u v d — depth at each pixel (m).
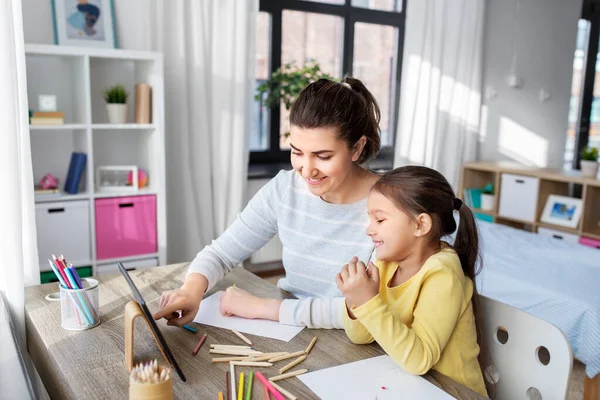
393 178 1.04
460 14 4.20
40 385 1.19
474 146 4.53
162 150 2.79
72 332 1.11
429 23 4.06
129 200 2.73
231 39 3.19
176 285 1.40
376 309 0.97
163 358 1.00
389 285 1.11
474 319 1.09
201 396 0.88
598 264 2.44
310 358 1.02
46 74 2.76
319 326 1.16
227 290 1.26
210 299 1.31
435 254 1.06
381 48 4.28
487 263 2.44
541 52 4.69
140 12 2.93
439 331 0.99
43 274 2.54
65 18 2.72
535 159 4.83
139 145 3.02
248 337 1.11
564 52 4.77
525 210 3.99
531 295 2.17
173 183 3.21
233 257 1.39
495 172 4.43
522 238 2.89
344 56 4.08
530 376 1.06
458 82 4.35
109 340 1.08
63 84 2.81
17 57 1.75
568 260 2.50
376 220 1.06
